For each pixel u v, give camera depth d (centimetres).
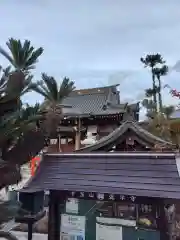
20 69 439
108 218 473
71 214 502
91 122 2700
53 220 511
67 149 2583
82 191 462
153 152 480
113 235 466
